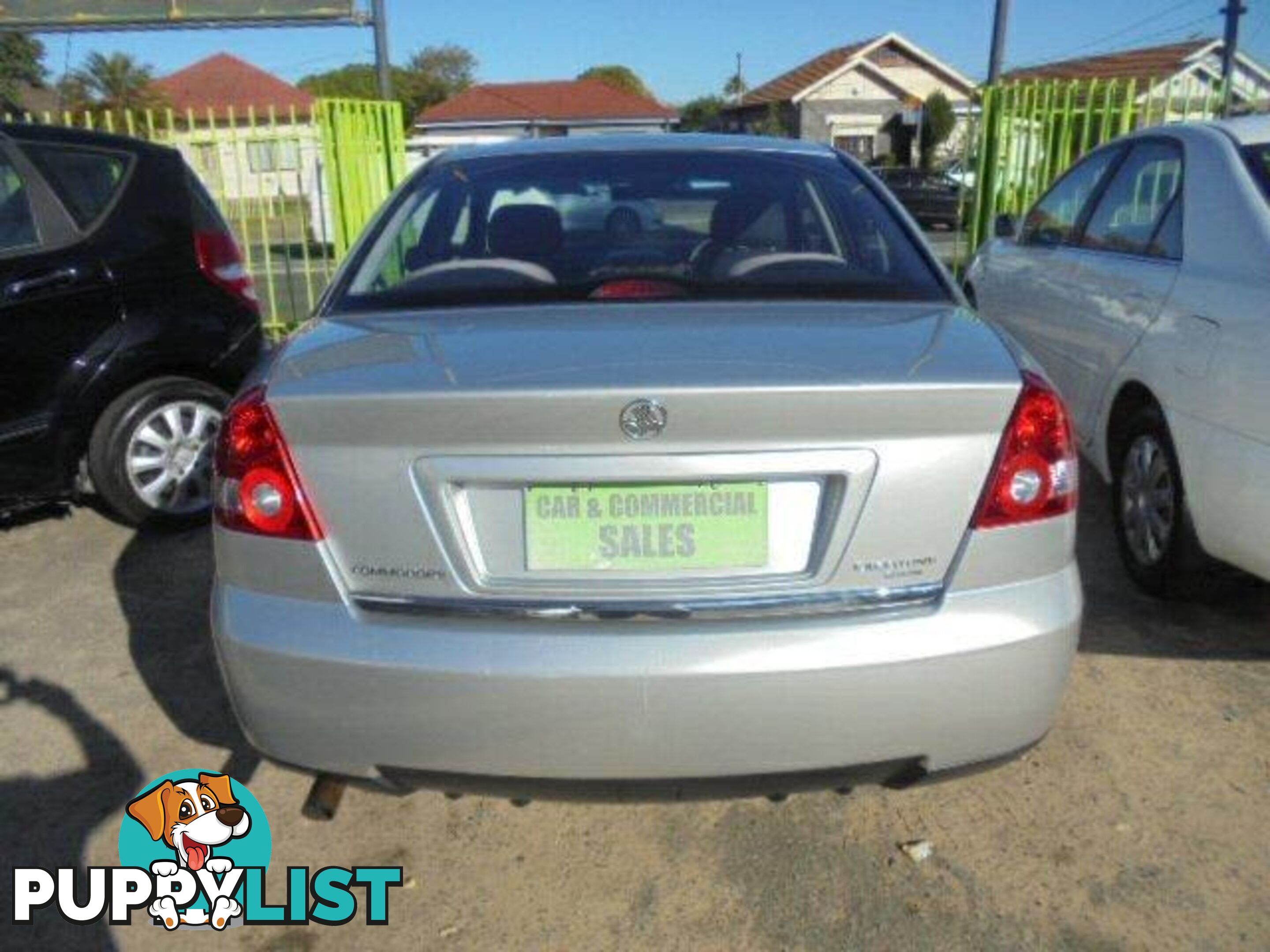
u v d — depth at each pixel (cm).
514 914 237
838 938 227
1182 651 342
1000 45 1083
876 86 4669
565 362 201
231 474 207
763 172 301
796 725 196
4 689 332
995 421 199
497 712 196
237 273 487
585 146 319
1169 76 1103
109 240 440
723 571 197
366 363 208
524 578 198
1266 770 281
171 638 365
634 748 197
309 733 207
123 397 446
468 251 276
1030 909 235
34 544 453
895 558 198
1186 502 340
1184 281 354
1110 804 269
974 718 203
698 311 237
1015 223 564
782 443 193
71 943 230
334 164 970
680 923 233
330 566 201
